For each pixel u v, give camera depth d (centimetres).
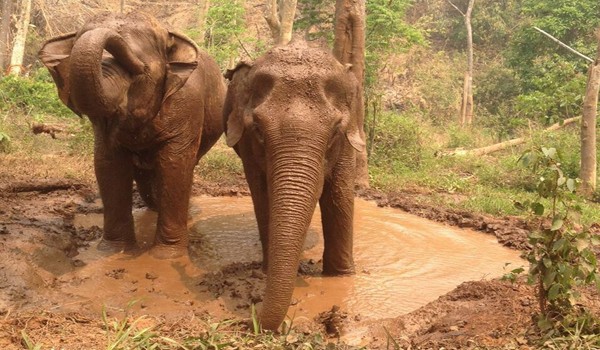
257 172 662
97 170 755
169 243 756
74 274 681
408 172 1486
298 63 569
